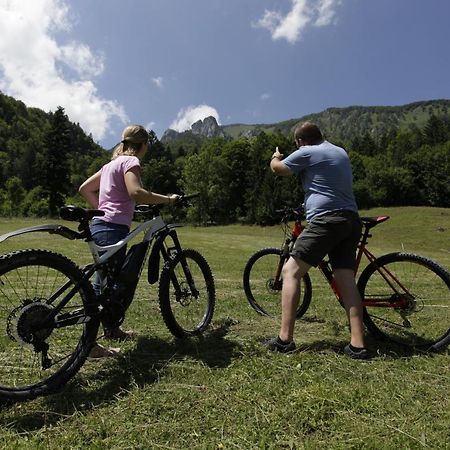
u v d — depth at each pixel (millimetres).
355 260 4008
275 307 5578
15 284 3998
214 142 94375
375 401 2902
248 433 2539
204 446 2420
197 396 2965
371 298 4355
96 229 3730
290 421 2654
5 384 3109
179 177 87875
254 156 74562
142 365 3504
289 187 67688
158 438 2510
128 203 3854
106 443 2449
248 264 5438
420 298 4430
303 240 3873
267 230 63188
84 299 3344
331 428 2600
